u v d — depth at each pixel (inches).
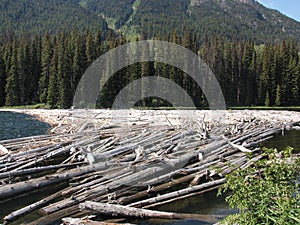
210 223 321.4
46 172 486.6
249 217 195.3
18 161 518.0
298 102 2176.4
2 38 2883.9
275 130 905.5
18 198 391.5
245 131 831.7
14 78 2055.9
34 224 316.5
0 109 1882.4
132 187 408.8
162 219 326.6
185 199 382.9
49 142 681.6
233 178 205.2
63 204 347.6
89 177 443.5
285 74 2164.1
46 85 2087.8
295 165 202.8
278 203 184.4
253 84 2178.9
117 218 323.0
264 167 215.3
